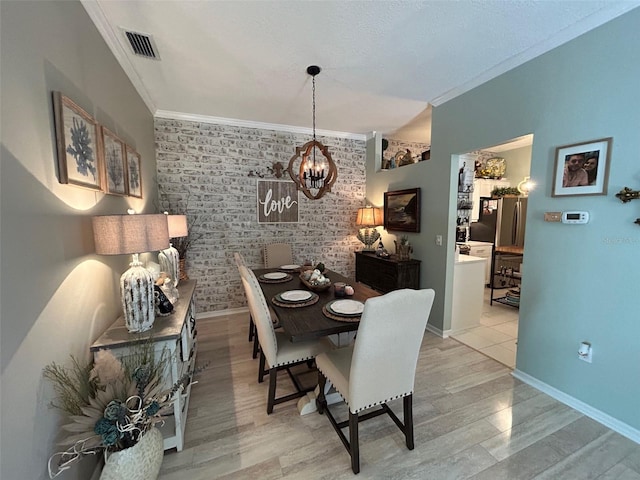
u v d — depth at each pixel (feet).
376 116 11.86
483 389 7.27
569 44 6.32
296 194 13.62
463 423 6.05
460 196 15.34
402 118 12.10
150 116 10.39
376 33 6.37
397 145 16.02
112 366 4.01
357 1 5.40
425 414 6.33
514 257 15.51
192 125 11.67
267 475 4.87
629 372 5.65
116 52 6.66
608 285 5.90
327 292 7.63
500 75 7.90
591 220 6.11
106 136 5.74
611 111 5.70
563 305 6.70
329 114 11.61
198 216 12.08
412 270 11.24
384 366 4.76
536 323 7.29
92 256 5.05
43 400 3.60
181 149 11.60
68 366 4.20
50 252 3.85
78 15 4.91
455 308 10.66
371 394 4.82
